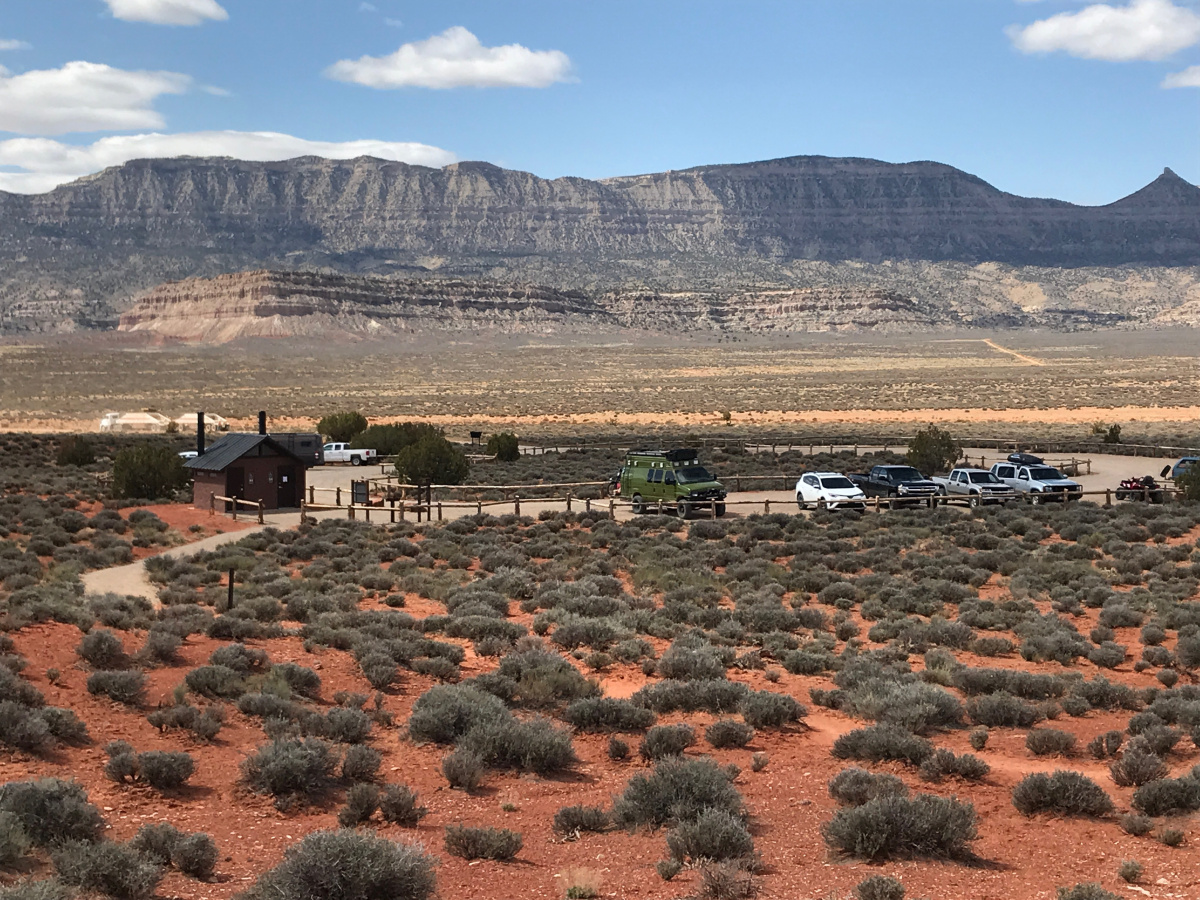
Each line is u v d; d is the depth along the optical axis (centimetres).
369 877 972
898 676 2091
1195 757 1623
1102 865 1191
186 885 1081
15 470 6788
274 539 4041
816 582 3247
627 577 3450
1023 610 2872
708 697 1917
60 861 1033
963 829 1227
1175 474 6006
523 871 1158
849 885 1117
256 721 1689
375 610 2738
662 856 1207
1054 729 1711
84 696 1703
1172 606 2858
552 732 1605
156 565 3312
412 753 1598
